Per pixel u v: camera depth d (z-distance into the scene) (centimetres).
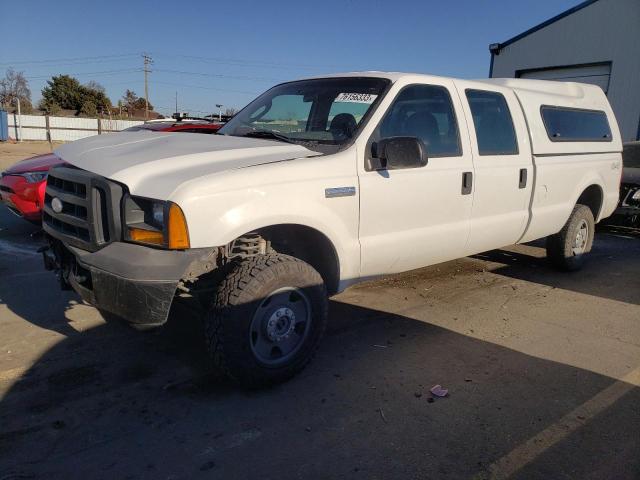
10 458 270
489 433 303
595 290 580
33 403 321
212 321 321
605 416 323
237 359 321
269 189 325
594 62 1752
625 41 1664
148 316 295
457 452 284
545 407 332
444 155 437
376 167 382
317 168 351
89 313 464
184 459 273
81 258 316
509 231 514
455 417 318
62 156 393
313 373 369
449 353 407
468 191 453
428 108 432
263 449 283
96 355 386
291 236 382
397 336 436
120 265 296
